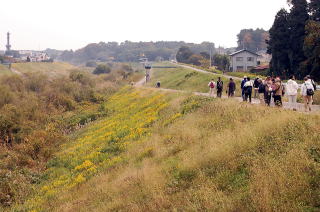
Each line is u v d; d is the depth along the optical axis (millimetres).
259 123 12383
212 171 10312
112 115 33719
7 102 40562
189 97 24297
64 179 16500
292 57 48562
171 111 22531
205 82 43250
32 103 40281
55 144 25438
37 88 51375
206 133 14758
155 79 81125
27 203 14062
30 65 99188
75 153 20922
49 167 19859
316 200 7191
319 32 39219
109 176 14016
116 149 18578
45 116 36156
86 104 46656
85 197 12273
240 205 7660
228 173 9695
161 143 15766
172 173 11312
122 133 21516
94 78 73188
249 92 19047
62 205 12148
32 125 31641
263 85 17922
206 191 8766
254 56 83000
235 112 15750
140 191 10578
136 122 24062
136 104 34781
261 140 10992
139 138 18812
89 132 27703
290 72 50875
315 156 9047
